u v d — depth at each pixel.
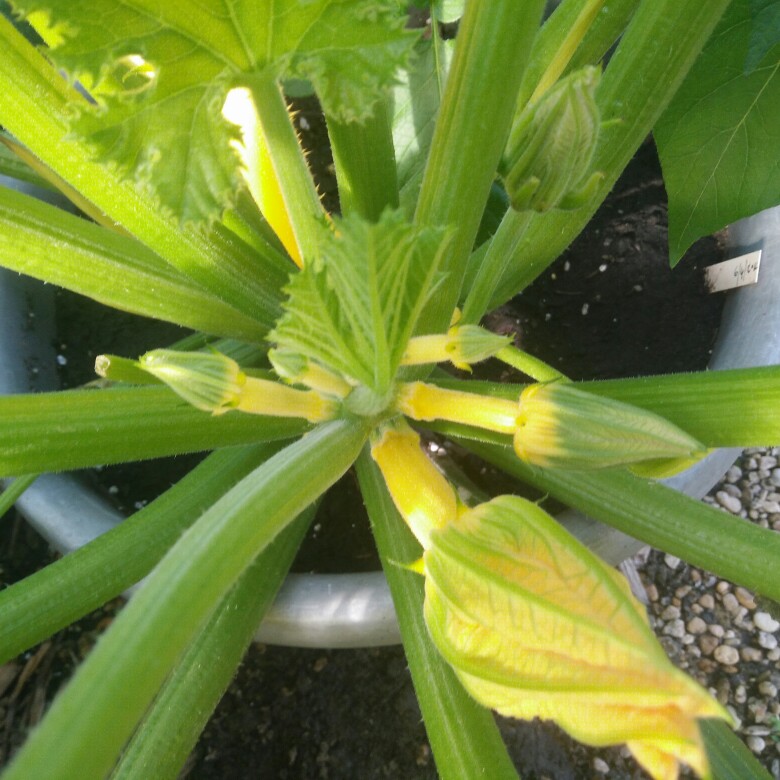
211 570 0.18
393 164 0.39
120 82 0.29
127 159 0.26
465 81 0.26
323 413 0.28
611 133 0.33
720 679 0.53
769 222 0.45
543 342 0.53
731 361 0.43
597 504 0.34
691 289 0.53
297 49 0.25
